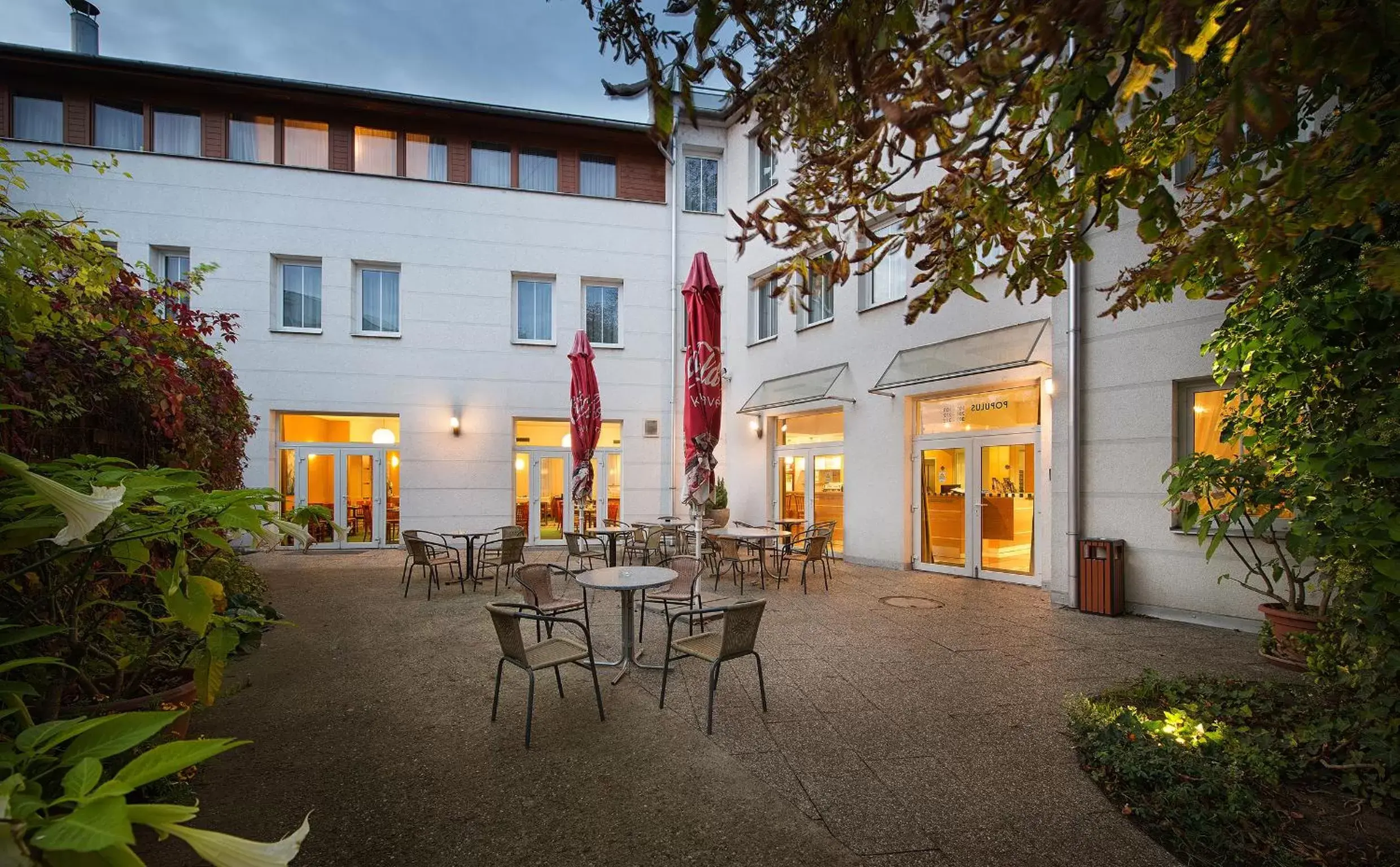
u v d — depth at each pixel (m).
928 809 2.83
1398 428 2.91
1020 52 1.62
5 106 10.94
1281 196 2.02
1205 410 6.13
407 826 2.73
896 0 1.69
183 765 0.85
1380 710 2.91
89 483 1.99
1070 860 2.45
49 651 2.80
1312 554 3.22
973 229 2.72
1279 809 2.71
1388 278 1.97
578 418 9.70
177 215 11.33
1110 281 6.71
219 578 4.87
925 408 9.63
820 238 2.69
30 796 0.84
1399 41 1.33
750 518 12.88
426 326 12.27
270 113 11.88
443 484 12.23
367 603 7.41
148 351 3.67
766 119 2.49
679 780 3.12
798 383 11.64
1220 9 1.43
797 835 2.64
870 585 8.30
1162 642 5.47
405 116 12.40
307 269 12.05
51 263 2.66
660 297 13.49
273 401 11.58
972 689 4.35
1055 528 7.07
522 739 3.61
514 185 12.96
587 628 4.09
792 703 4.11
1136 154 2.68
